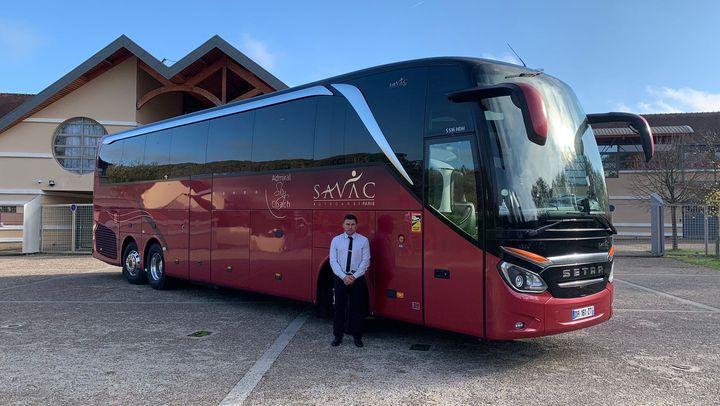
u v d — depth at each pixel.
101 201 13.83
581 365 6.01
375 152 6.90
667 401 4.90
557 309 5.59
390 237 6.64
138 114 23.28
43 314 8.97
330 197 7.50
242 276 9.15
